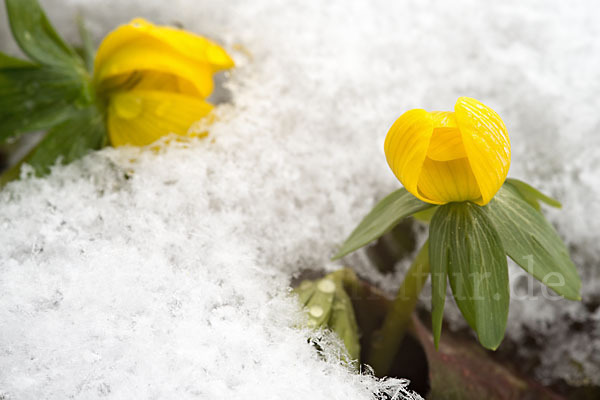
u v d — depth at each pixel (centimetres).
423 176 27
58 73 31
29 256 29
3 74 31
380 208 29
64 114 31
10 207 30
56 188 31
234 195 31
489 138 27
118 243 29
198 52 31
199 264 29
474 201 28
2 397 27
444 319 32
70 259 29
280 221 31
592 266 32
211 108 32
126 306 28
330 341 29
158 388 27
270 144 32
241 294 29
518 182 29
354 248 28
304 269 31
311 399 27
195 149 32
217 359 27
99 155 31
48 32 32
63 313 28
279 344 28
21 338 27
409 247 32
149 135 32
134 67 31
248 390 27
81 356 27
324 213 32
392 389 28
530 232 28
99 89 32
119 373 27
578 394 31
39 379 27
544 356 32
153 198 30
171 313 28
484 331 27
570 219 32
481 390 30
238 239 30
